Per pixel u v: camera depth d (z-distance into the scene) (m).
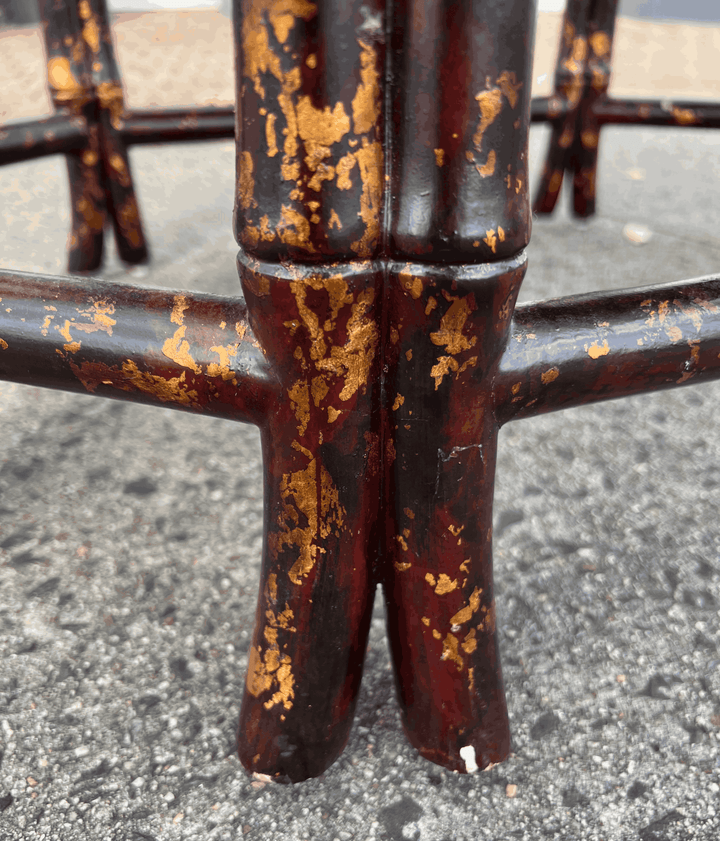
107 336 0.26
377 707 0.35
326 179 0.23
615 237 0.90
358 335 0.25
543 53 1.77
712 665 0.37
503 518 0.47
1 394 0.60
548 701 0.36
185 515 0.47
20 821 0.31
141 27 2.04
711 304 0.27
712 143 1.38
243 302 0.26
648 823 0.31
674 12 2.69
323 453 0.26
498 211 0.23
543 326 0.26
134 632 0.39
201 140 0.77
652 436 0.57
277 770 0.31
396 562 0.29
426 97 0.22
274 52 0.22
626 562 0.44
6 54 1.59
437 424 0.26
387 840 0.30
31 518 0.46
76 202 0.75
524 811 0.31
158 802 0.31
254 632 0.30
